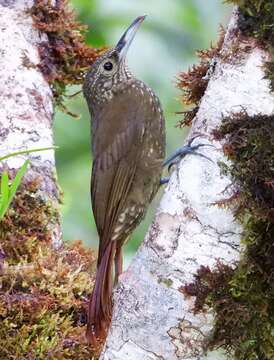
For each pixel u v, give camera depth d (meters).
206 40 14.21
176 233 8.02
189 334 7.96
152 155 10.64
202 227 7.95
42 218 10.00
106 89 10.85
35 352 8.92
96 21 13.92
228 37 8.21
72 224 15.12
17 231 9.84
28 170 10.09
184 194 8.04
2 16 10.75
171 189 8.16
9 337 8.95
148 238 8.18
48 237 10.02
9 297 9.12
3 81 10.44
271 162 7.80
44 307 9.14
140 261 8.17
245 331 7.89
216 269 7.90
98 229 10.40
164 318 8.00
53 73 10.92
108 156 10.52
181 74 9.48
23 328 8.97
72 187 15.34
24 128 10.27
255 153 7.84
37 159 10.21
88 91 11.01
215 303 7.86
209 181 7.96
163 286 8.02
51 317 9.16
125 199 10.44
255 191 7.85
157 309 8.02
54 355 8.95
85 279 9.63
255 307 7.85
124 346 8.14
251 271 7.82
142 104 10.65
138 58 13.92
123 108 10.70
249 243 7.85
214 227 7.92
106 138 10.60
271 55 7.98
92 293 9.37
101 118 10.80
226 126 7.99
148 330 8.04
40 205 10.03
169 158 8.27
